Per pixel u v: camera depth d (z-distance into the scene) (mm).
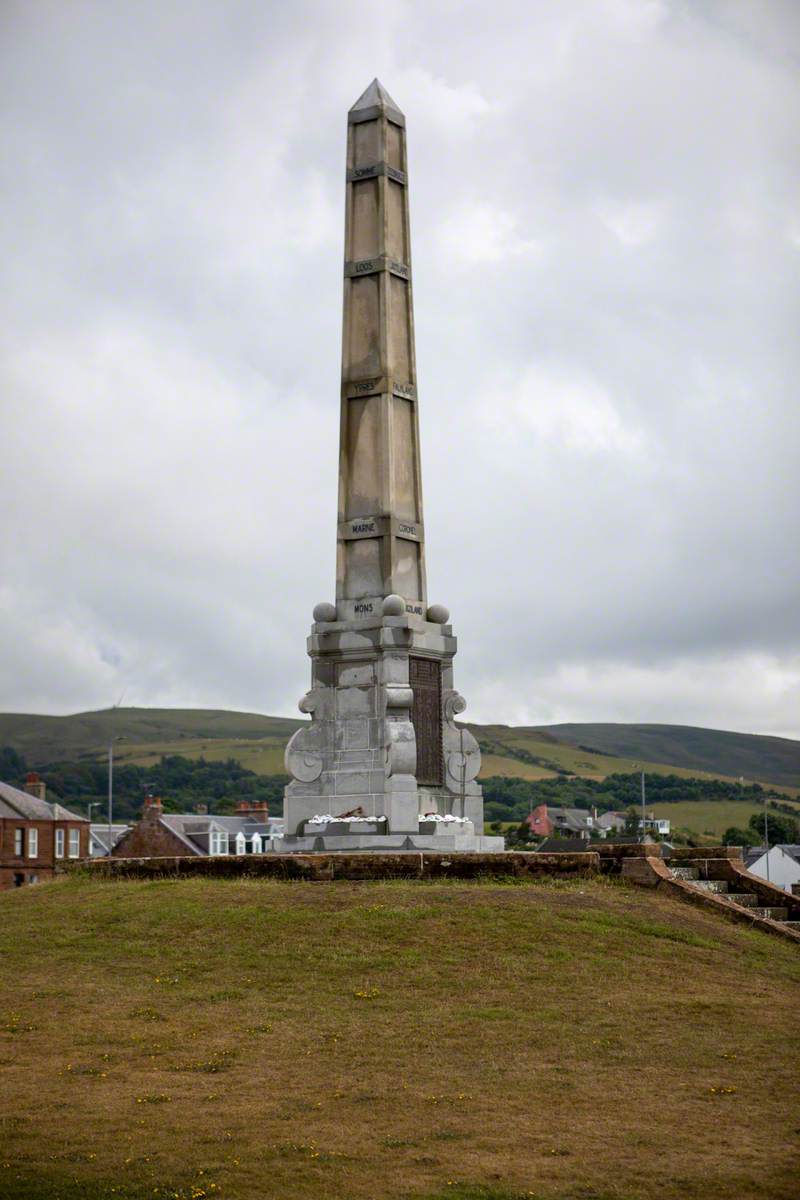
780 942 28797
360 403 37500
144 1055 22250
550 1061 22016
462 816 36438
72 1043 22750
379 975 25484
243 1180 17766
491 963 25953
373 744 35438
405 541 37031
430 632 36438
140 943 27422
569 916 28266
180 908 29062
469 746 36844
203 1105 20266
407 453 37625
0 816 96938
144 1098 20484
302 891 29891
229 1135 19156
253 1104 20328
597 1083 21188
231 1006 24328
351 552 36969
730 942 28109
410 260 38594
